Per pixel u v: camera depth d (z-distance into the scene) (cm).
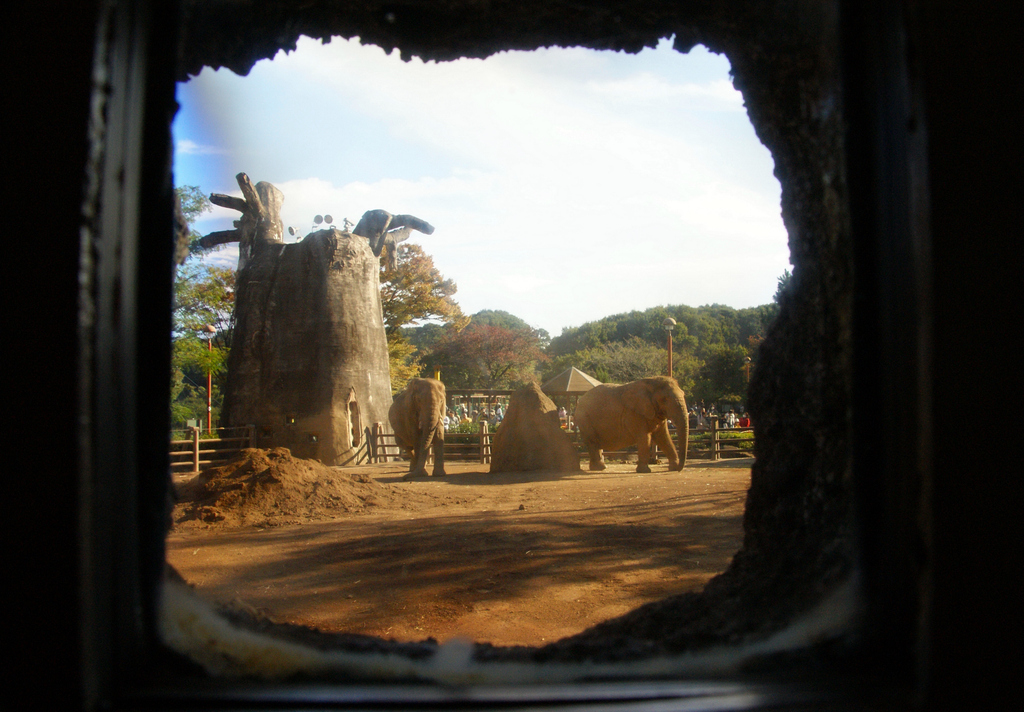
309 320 2598
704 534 820
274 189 2911
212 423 3250
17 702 143
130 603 183
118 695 170
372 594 569
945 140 158
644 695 175
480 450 2478
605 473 1811
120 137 173
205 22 308
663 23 354
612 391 1919
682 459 1858
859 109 209
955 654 156
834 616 233
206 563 716
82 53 147
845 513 274
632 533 836
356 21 353
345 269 2647
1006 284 156
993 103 158
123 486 178
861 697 171
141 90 189
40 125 145
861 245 209
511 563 677
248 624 325
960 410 157
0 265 145
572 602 532
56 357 145
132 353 185
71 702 143
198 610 274
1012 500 155
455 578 620
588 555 707
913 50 167
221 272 3117
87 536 149
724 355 4991
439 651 307
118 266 173
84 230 147
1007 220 157
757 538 397
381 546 790
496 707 170
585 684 192
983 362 156
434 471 1858
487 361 6644
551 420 1941
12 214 145
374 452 2589
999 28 158
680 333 7062
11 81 146
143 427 203
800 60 318
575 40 370
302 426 2511
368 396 2628
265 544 831
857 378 212
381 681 208
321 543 828
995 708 154
